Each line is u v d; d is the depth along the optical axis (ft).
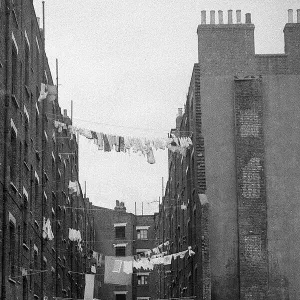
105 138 107.34
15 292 91.04
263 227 129.80
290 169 131.85
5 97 84.89
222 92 134.92
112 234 294.46
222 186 131.85
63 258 164.25
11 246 90.07
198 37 136.77
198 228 132.36
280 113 133.39
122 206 299.58
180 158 173.37
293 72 134.92
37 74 119.96
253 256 128.77
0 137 82.23
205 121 134.10
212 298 127.75
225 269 128.98
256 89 134.00
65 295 168.76
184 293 162.40
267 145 132.57
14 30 91.40
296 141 132.77
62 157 165.68
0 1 82.28
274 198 130.93
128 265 134.82
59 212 156.15
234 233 130.31
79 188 218.59
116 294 281.54
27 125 104.88
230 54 136.05
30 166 108.27
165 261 135.33
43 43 125.49
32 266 108.27
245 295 127.34
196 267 136.87
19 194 94.58
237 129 132.87
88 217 259.60
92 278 141.79
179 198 177.78
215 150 133.08
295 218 130.31
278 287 127.85
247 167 131.75
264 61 135.33
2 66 83.15
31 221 108.06
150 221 299.58
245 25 136.67
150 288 290.97
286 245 129.39
